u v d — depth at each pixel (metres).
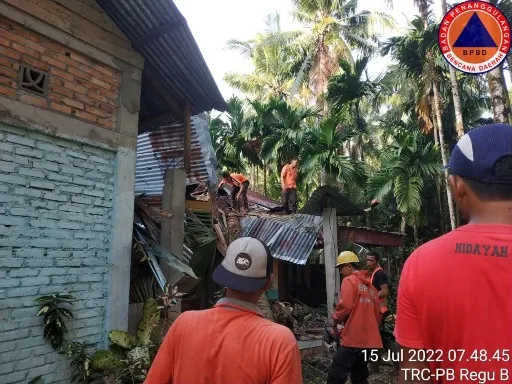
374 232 10.60
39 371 3.97
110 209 4.84
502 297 1.04
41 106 4.25
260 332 1.63
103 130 4.81
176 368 1.69
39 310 4.01
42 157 4.22
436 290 1.10
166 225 5.94
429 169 14.03
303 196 20.17
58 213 4.30
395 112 19.88
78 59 4.67
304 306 10.00
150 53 5.39
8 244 3.87
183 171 6.18
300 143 16.78
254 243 1.85
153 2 4.73
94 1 4.84
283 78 24.23
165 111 6.57
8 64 4.02
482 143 1.16
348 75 16.73
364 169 15.70
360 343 4.66
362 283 4.87
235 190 11.92
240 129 19.39
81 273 4.46
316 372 6.57
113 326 4.68
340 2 21.81
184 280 6.26
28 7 4.16
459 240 1.13
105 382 4.16
